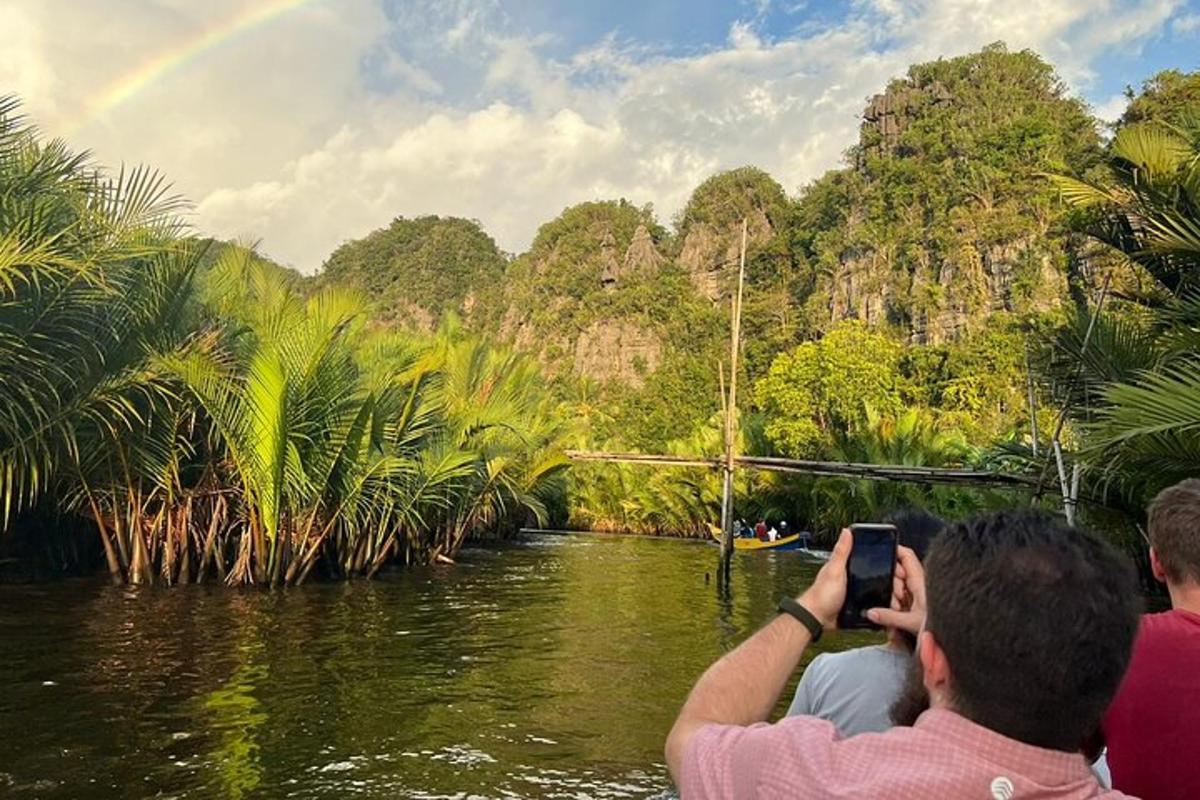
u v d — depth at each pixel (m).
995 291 65.06
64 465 13.38
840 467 17.59
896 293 74.19
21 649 9.88
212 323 15.41
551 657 10.78
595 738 7.43
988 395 48.94
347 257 171.12
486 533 32.16
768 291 98.06
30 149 11.54
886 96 92.38
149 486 14.94
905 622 1.63
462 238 163.00
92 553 16.09
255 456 14.32
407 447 18.59
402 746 7.05
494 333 130.25
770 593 17.69
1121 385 7.63
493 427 22.75
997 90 81.31
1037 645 1.23
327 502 16.55
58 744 6.75
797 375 39.94
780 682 1.60
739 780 1.35
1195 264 10.39
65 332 12.32
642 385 97.06
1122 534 11.22
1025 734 1.25
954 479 15.67
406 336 24.06
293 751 6.81
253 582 15.12
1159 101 31.41
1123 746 2.10
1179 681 2.05
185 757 6.58
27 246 10.43
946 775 1.20
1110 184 12.11
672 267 115.25
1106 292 11.25
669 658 10.86
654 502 39.84
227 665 9.55
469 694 8.80
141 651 9.99
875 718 2.01
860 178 89.19
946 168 76.06
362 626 12.34
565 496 42.72
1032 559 1.28
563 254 127.19
